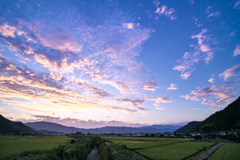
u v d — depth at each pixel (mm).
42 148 41156
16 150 37000
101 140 61781
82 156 28453
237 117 196875
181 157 36000
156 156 37375
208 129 195000
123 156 22250
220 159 32969
